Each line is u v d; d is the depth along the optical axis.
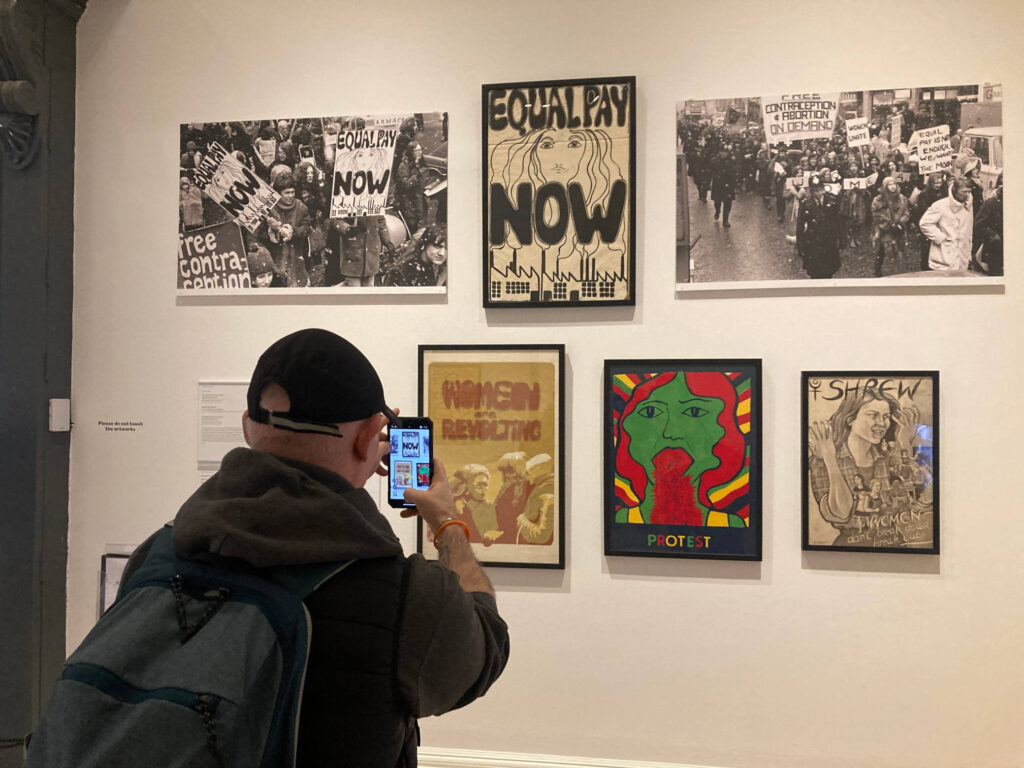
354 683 0.97
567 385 2.67
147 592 0.96
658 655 2.61
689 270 2.60
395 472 1.80
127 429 2.87
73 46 2.91
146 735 0.82
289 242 2.79
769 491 2.57
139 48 2.89
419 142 2.74
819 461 2.52
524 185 2.66
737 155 2.58
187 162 2.85
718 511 2.57
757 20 2.58
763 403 2.57
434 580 1.06
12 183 2.79
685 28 2.62
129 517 2.87
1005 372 2.46
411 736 1.17
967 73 2.48
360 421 1.15
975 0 2.47
